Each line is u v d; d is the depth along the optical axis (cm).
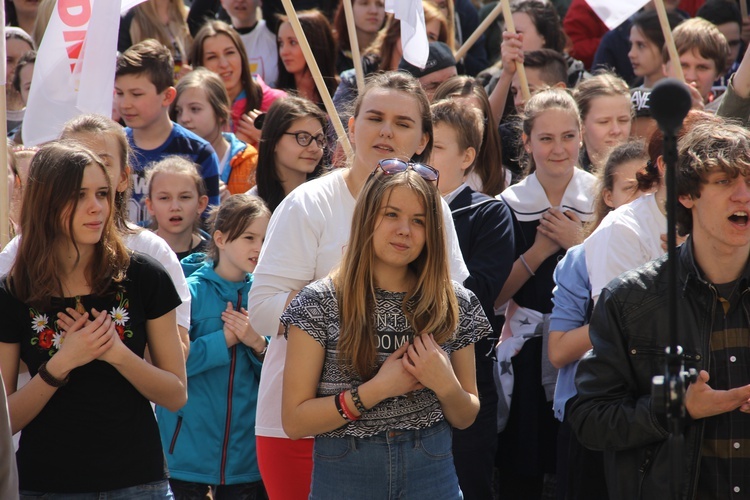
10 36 1689
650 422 753
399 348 802
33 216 827
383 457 797
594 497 934
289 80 1900
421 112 962
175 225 1307
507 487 1253
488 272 1128
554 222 1259
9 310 830
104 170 845
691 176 766
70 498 823
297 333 807
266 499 1261
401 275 823
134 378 834
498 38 2266
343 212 946
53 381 809
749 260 772
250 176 1584
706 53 1709
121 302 849
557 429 1215
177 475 1154
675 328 628
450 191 1195
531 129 1314
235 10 2011
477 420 1111
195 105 1575
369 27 1948
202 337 1174
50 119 1210
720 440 763
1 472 720
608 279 988
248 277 1235
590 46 2216
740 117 1118
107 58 1177
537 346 1225
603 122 1497
